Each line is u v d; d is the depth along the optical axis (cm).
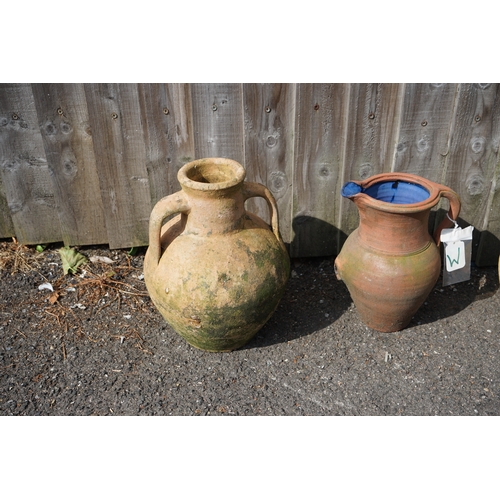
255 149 335
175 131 331
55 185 351
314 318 332
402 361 303
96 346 313
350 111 322
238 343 301
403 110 323
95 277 362
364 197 280
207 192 258
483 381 290
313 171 344
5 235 378
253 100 320
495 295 348
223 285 266
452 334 319
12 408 278
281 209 358
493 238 364
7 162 345
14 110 328
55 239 378
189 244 271
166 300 275
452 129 329
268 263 276
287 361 304
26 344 313
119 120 327
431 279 293
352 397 284
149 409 279
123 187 352
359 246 297
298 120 325
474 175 344
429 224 363
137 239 374
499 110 325
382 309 301
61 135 335
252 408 279
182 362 304
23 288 353
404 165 341
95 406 280
